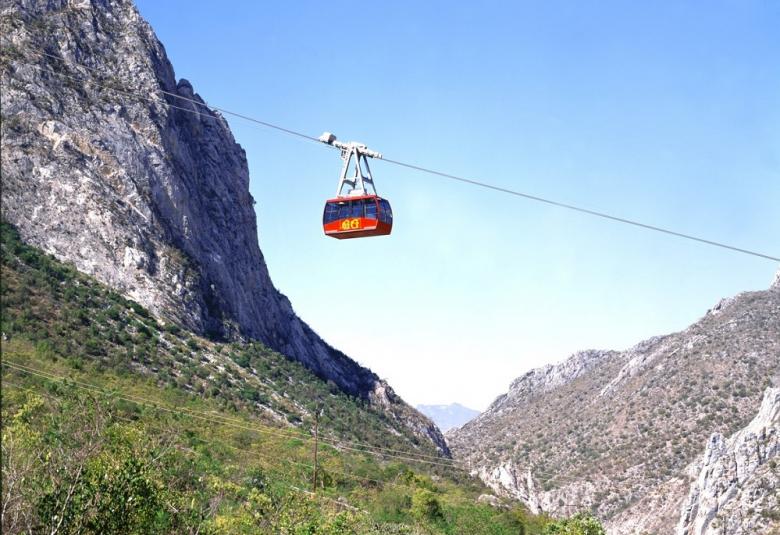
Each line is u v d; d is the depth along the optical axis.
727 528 135.12
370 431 151.62
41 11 152.12
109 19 167.12
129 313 122.56
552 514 180.12
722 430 186.88
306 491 69.06
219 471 53.41
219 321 150.38
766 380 196.38
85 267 124.44
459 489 123.25
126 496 30.41
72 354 94.62
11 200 120.06
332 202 44.66
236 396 121.62
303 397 146.12
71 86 143.62
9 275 103.62
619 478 188.88
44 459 30.20
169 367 115.81
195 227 158.75
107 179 138.75
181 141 167.38
